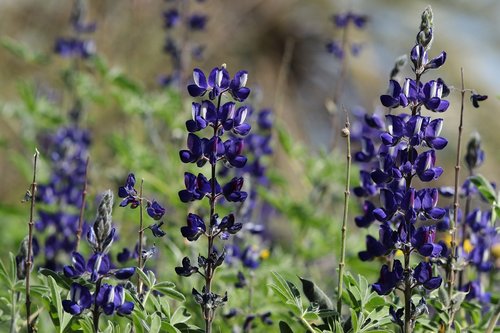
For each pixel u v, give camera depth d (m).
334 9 21.69
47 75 16.09
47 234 8.28
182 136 9.91
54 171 9.09
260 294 6.90
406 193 4.79
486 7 21.56
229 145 4.84
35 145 11.45
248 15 21.36
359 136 10.13
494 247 7.10
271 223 10.34
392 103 4.95
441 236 7.28
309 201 10.15
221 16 21.02
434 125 4.87
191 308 6.43
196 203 8.15
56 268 7.39
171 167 9.98
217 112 4.86
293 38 21.45
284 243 10.12
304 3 21.75
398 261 4.79
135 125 12.57
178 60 11.38
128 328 5.04
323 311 5.12
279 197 9.56
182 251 7.31
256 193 8.80
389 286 4.78
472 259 6.22
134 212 8.59
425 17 4.93
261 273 7.44
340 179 10.11
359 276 5.29
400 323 4.79
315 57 21.59
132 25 16.97
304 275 8.45
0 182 15.63
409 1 22.06
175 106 10.82
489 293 6.16
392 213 4.84
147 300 5.38
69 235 7.97
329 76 21.28
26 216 10.12
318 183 10.20
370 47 21.47
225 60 21.17
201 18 11.39
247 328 6.22
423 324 5.31
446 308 5.27
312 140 21.00
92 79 11.95
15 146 15.44
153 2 17.20
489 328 5.22
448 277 5.50
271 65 21.47
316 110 21.33
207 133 10.51
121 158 10.22
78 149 9.56
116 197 9.35
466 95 20.27
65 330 4.95
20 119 12.25
